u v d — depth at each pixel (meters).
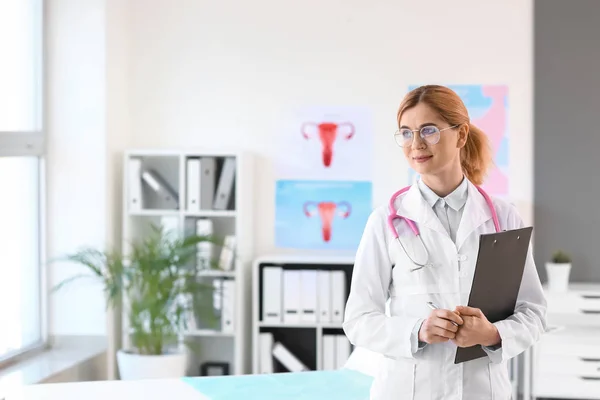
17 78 5.73
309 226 6.38
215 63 6.41
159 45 6.43
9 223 5.62
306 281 6.03
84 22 6.02
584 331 5.73
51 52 6.06
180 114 6.44
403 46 6.27
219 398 3.50
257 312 6.07
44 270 6.03
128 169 6.10
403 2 6.27
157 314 5.65
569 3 6.18
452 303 2.33
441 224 2.37
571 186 6.22
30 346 5.82
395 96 6.30
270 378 3.88
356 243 6.34
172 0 6.42
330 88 6.34
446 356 2.30
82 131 6.04
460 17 6.24
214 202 6.11
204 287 5.78
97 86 6.03
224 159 6.18
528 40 6.21
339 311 6.02
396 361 2.35
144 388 3.35
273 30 6.37
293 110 6.37
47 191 6.05
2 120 5.54
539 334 2.37
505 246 2.26
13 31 5.69
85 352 5.87
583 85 6.19
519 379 6.14
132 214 6.16
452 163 2.39
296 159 6.38
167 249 5.76
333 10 6.31
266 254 6.42
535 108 6.21
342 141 6.34
